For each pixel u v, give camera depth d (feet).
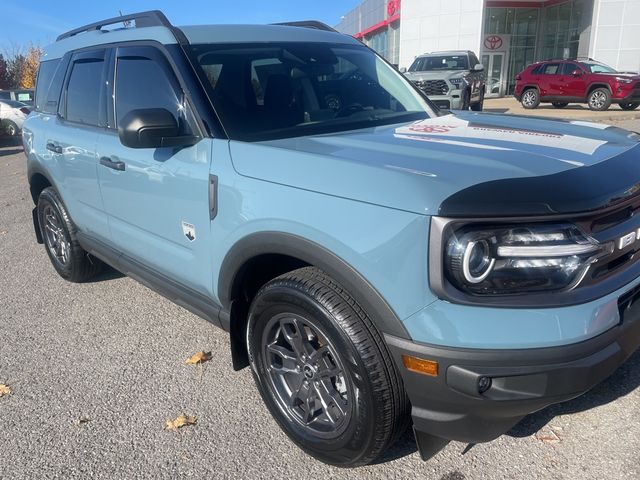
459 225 6.15
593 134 9.09
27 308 14.43
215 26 11.21
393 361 6.95
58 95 14.56
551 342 6.19
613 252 6.75
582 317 6.32
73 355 11.94
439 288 6.24
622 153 7.89
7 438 9.33
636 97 59.26
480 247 6.20
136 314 13.82
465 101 51.49
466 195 6.23
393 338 6.70
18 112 61.57
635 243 7.16
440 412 6.79
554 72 64.75
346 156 7.50
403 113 11.31
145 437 9.23
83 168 12.59
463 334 6.24
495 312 6.22
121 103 11.35
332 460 8.13
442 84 50.37
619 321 6.79
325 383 8.05
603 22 80.53
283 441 9.03
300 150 7.95
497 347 6.20
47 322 13.56
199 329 12.92
